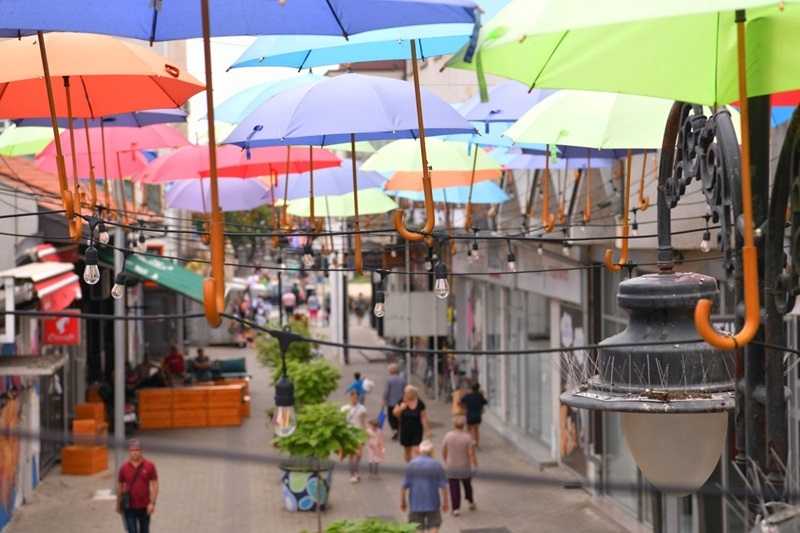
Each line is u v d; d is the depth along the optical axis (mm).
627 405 6055
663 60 6164
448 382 54344
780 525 5145
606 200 25266
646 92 6188
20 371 24016
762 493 5445
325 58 11352
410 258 51281
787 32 5918
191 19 7582
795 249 5406
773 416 5551
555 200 31031
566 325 34094
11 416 29375
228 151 18031
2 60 9328
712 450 6324
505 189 37750
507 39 4797
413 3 5930
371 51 11258
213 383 52969
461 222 42969
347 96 10805
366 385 41594
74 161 9734
